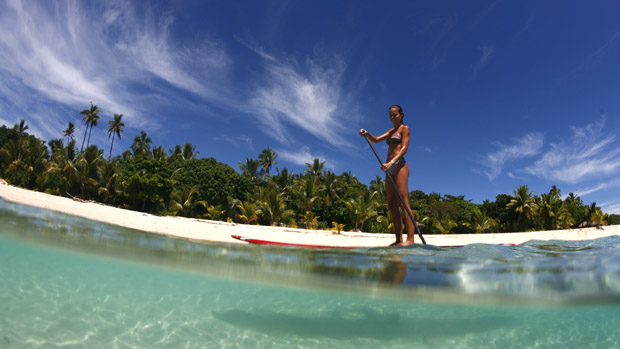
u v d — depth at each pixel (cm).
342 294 459
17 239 429
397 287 386
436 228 3186
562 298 394
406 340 365
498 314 468
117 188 3109
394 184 743
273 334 356
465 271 432
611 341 389
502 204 3919
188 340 321
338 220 3809
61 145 4994
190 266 428
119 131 5731
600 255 585
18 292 363
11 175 3581
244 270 422
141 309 381
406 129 755
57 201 1254
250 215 3002
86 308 358
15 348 266
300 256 532
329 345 337
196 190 3219
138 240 545
